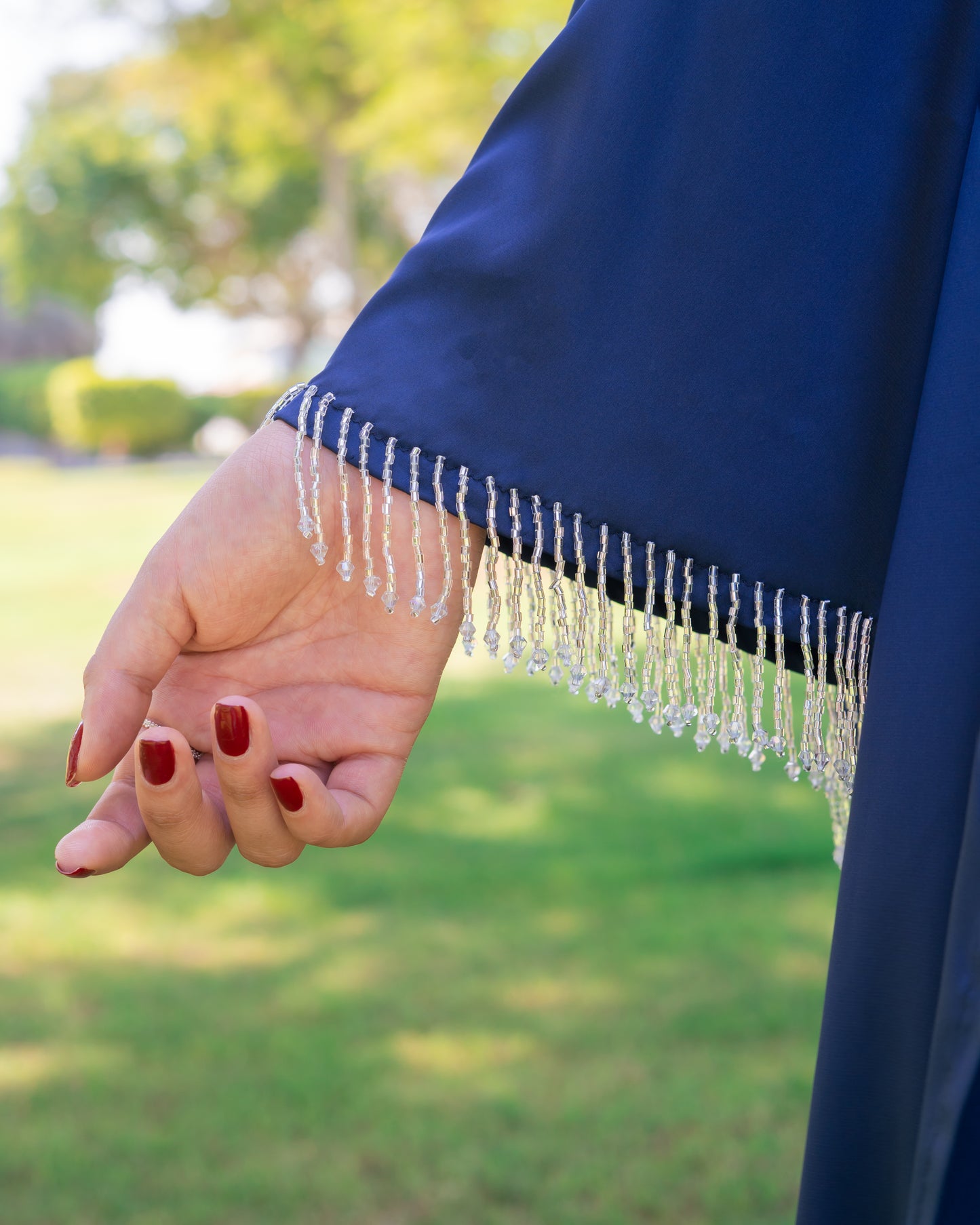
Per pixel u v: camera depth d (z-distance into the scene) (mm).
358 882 3613
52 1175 2250
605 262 813
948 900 693
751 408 812
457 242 833
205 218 26547
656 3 825
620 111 818
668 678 819
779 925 3199
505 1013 2803
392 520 838
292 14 17516
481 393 819
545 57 855
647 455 812
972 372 749
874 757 726
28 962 3137
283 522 828
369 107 17141
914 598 730
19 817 4375
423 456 812
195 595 828
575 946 3127
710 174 810
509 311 819
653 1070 2551
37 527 13891
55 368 30344
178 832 786
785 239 810
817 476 816
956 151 813
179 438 28250
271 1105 2469
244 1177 2248
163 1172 2262
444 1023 2770
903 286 815
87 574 10609
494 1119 2410
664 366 812
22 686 6648
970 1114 625
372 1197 2182
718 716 821
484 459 813
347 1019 2795
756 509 815
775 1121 2373
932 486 740
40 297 33719
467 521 813
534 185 837
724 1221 2096
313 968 3062
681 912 3309
